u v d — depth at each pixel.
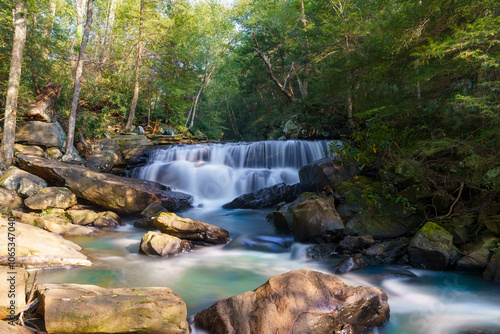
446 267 5.62
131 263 6.00
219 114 37.31
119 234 8.18
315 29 17.52
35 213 8.72
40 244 5.56
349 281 5.21
